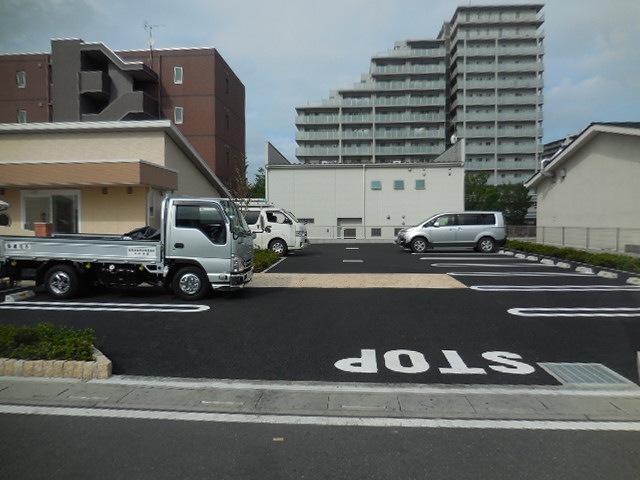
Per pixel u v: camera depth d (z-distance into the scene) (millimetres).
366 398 4422
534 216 62750
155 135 17375
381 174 29141
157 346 6039
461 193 28766
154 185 15492
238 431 3723
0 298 9164
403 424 3859
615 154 18578
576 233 20266
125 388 4648
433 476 3059
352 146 69062
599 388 4699
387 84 69500
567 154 21859
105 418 3963
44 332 5449
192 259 8828
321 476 3057
